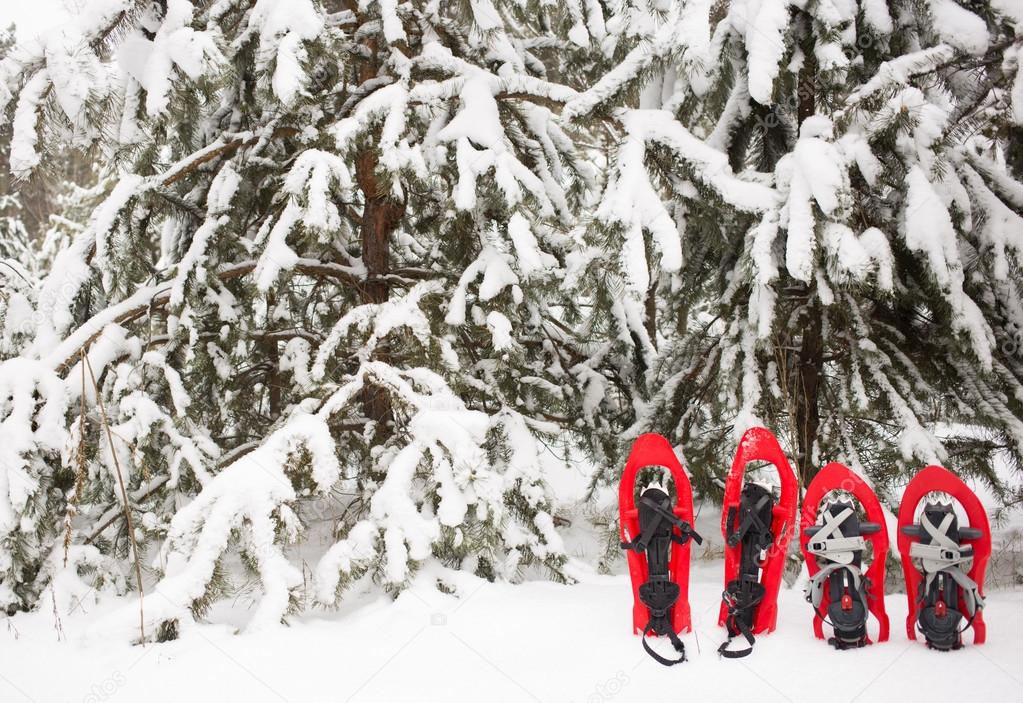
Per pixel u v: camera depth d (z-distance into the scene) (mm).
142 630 3520
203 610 3826
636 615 3684
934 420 4848
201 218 5844
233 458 5188
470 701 3031
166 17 4707
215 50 4629
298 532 4020
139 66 4824
